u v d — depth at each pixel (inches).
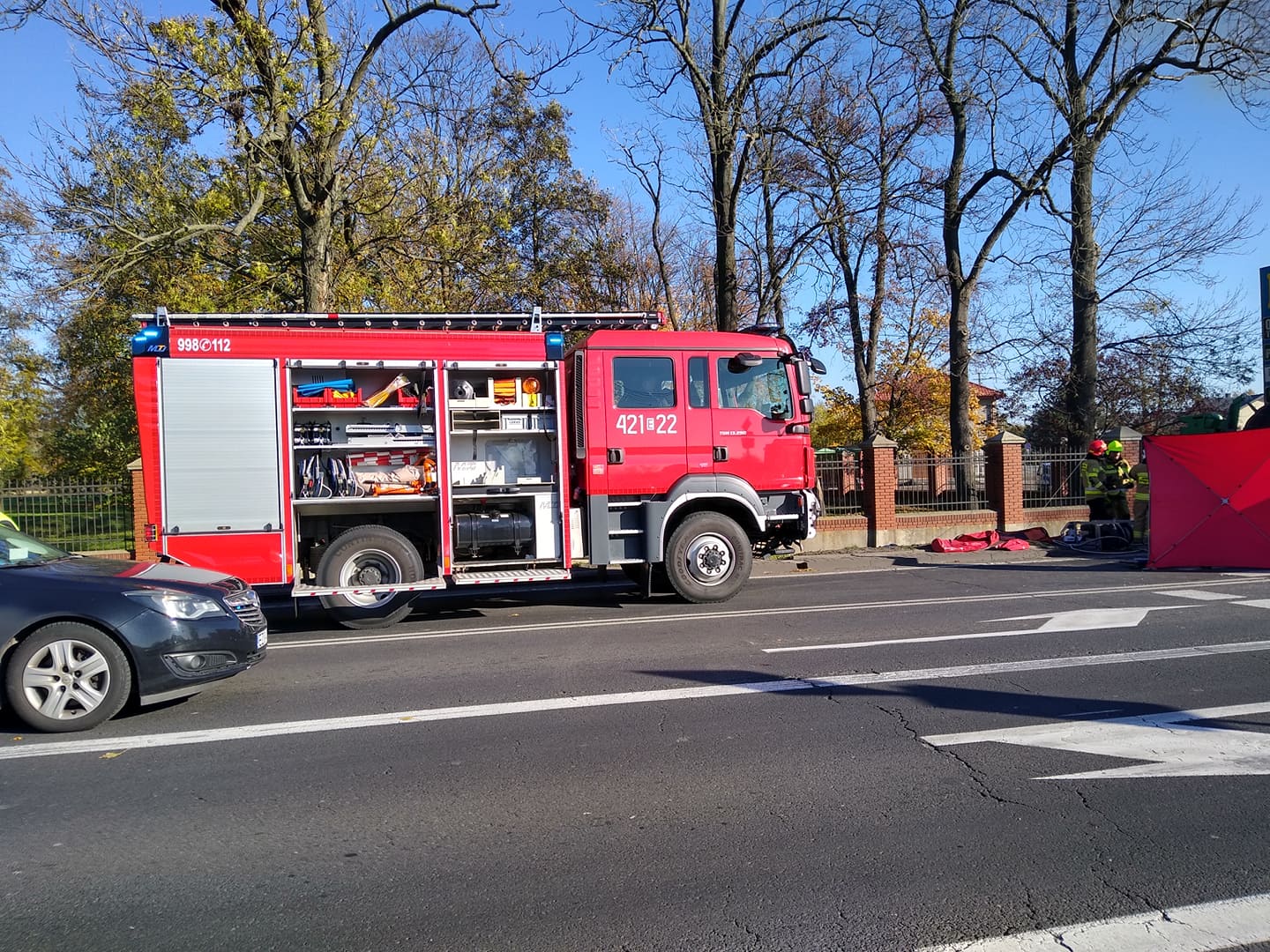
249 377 363.3
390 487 381.4
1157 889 138.3
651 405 414.6
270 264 687.1
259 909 137.3
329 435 373.7
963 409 875.4
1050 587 457.1
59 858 156.3
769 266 813.2
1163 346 895.7
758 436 428.8
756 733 217.6
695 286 1243.2
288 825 168.9
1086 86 807.1
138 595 237.0
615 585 497.0
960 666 280.5
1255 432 497.0
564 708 243.0
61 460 1141.1
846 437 1430.9
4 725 238.2
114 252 627.5
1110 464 657.0
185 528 357.4
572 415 410.9
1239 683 255.1
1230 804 169.8
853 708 236.4
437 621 397.7
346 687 274.5
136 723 238.4
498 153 869.2
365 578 382.0
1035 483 722.2
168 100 518.9
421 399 383.9
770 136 725.9
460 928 130.6
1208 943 122.9
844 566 591.8
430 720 234.7
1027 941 124.3
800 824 164.6
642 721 228.8
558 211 1112.8
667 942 125.7
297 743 218.2
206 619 244.4
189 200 652.7
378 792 184.9
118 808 178.4
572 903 137.4
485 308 831.7
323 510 382.6
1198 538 508.1
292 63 540.7
